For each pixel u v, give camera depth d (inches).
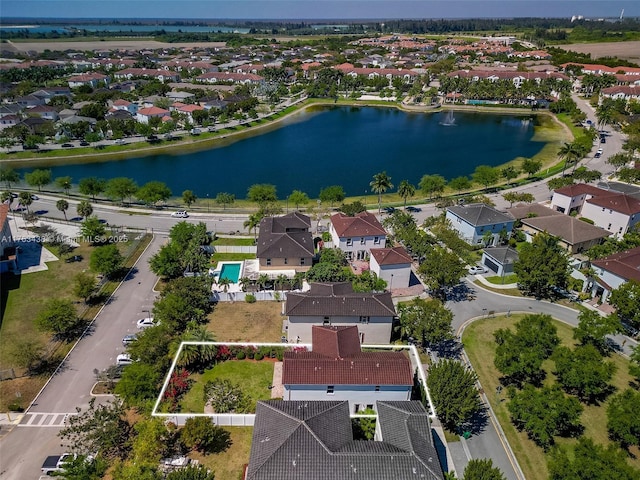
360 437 1977.1
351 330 2388.0
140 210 4594.0
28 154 6318.9
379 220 4333.2
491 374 2425.0
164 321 2620.6
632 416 1860.2
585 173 4970.5
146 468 1683.1
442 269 2979.8
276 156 6614.2
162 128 7130.9
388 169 6097.4
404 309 2647.6
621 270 2999.5
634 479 1510.8
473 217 3809.1
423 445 1711.4
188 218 4409.5
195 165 6205.7
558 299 3134.8
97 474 1744.6
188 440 1857.8
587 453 1621.6
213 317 2869.1
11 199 4544.8
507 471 1883.6
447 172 5954.7
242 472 1819.6
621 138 6948.8
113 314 2891.2
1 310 2891.2
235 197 5113.2
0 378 2330.2
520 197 4414.4
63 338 2647.6
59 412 2142.0
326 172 5984.3
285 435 1690.5
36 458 1908.2
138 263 3533.5
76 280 3065.9
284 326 2800.2
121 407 2009.1
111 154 6535.4
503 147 6929.1
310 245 3422.7
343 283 2874.0
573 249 3624.5
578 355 2217.0
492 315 2935.5
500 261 3393.2
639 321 2635.3
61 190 5172.2
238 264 3508.9
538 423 1889.8
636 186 4751.5
